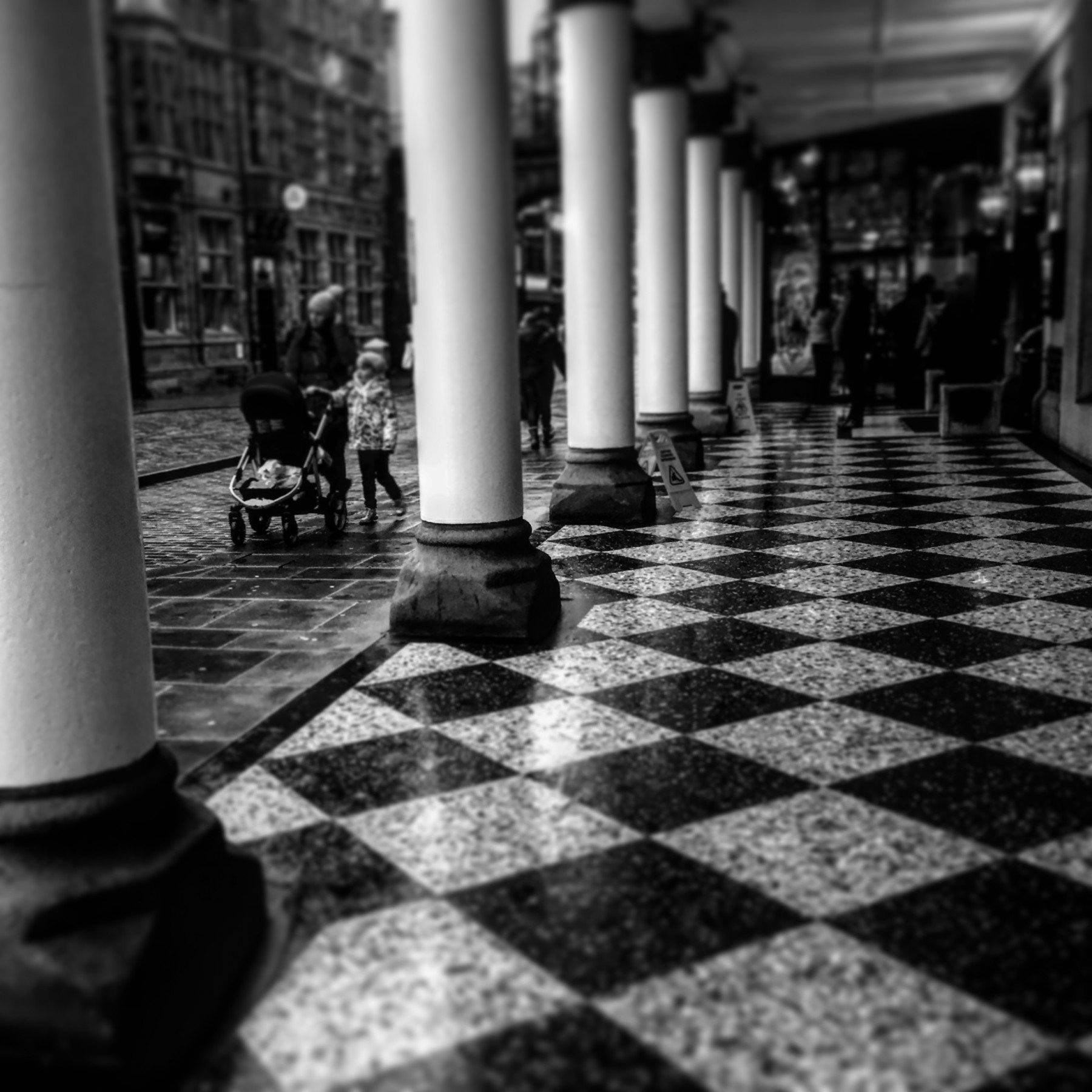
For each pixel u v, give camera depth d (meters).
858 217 21.17
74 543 2.42
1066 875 2.76
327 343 9.19
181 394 29.50
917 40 14.59
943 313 16.41
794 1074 2.03
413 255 5.13
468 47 4.87
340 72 40.16
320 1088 2.04
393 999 2.31
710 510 8.43
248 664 4.81
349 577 6.66
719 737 3.76
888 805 3.19
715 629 5.12
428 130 4.98
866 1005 2.23
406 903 2.71
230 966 2.38
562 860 2.90
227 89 33.50
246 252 34.44
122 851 2.35
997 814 3.11
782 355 21.53
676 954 2.44
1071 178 10.97
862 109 19.25
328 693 4.37
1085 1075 2.02
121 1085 2.02
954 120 20.12
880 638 4.89
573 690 4.30
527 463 12.39
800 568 6.31
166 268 30.69
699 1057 2.09
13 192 2.30
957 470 10.16
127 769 2.49
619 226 7.86
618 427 7.98
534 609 5.09
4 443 2.36
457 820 3.16
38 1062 2.04
